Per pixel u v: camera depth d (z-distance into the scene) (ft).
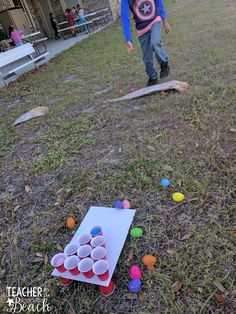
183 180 7.98
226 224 6.53
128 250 6.47
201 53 18.71
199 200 7.27
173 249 6.26
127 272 6.00
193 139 9.66
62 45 40.55
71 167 9.98
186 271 5.70
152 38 13.80
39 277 6.42
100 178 8.98
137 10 13.53
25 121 14.98
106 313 5.39
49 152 11.29
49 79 22.59
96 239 6.48
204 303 5.14
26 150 12.05
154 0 13.58
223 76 14.16
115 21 50.98
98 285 5.85
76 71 22.86
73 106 15.46
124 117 12.44
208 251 6.00
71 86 19.34
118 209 7.56
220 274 5.56
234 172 7.84
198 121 10.52
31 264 6.82
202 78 14.44
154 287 5.61
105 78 19.03
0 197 9.50
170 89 13.50
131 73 18.48
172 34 25.77
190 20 30.94
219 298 5.15
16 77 26.30
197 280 5.55
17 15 49.62
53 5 54.44
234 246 5.99
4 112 17.80
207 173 8.00
